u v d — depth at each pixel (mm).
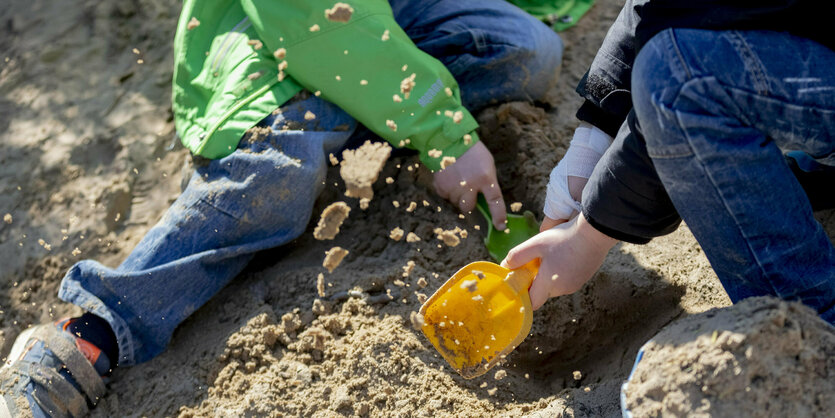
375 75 1774
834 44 1172
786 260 1155
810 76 1134
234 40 1869
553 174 1502
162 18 2588
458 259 1766
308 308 1695
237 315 1734
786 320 1092
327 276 1756
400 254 1791
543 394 1561
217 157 1790
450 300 1429
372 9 1787
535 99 2164
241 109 1795
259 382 1563
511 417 1444
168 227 1763
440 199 1892
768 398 1064
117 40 2557
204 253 1730
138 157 2248
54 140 2312
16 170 2262
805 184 1581
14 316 2006
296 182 1750
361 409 1490
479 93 2059
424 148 1837
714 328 1125
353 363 1556
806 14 1151
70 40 2566
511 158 2008
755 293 1199
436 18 2029
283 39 1776
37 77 2488
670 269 1685
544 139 2002
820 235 1182
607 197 1264
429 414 1470
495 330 1409
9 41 2605
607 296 1685
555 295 1381
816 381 1076
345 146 1938
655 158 1165
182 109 1921
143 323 1695
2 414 1573
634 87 1171
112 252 2074
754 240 1154
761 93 1116
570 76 2293
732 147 1118
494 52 1993
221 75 1853
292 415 1503
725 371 1074
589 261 1344
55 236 2119
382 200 1916
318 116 1822
